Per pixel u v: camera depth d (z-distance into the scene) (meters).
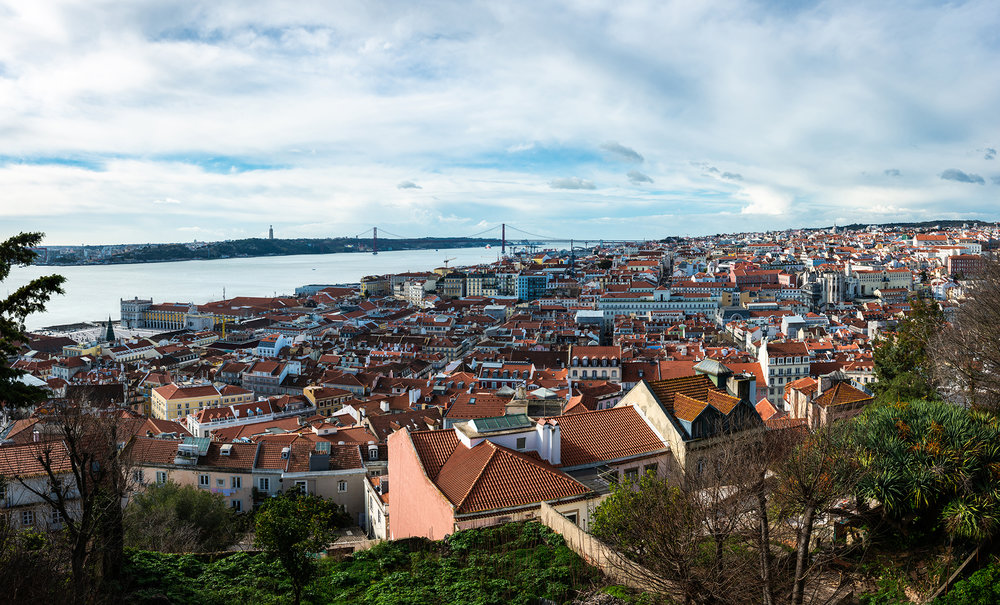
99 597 41.41
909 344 81.88
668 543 37.66
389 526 67.25
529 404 75.44
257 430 129.25
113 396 191.25
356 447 98.00
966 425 44.91
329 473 92.56
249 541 76.94
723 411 62.03
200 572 49.94
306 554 47.50
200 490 83.44
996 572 35.91
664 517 38.88
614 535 43.22
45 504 63.28
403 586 44.62
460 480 53.66
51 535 48.28
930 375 74.06
